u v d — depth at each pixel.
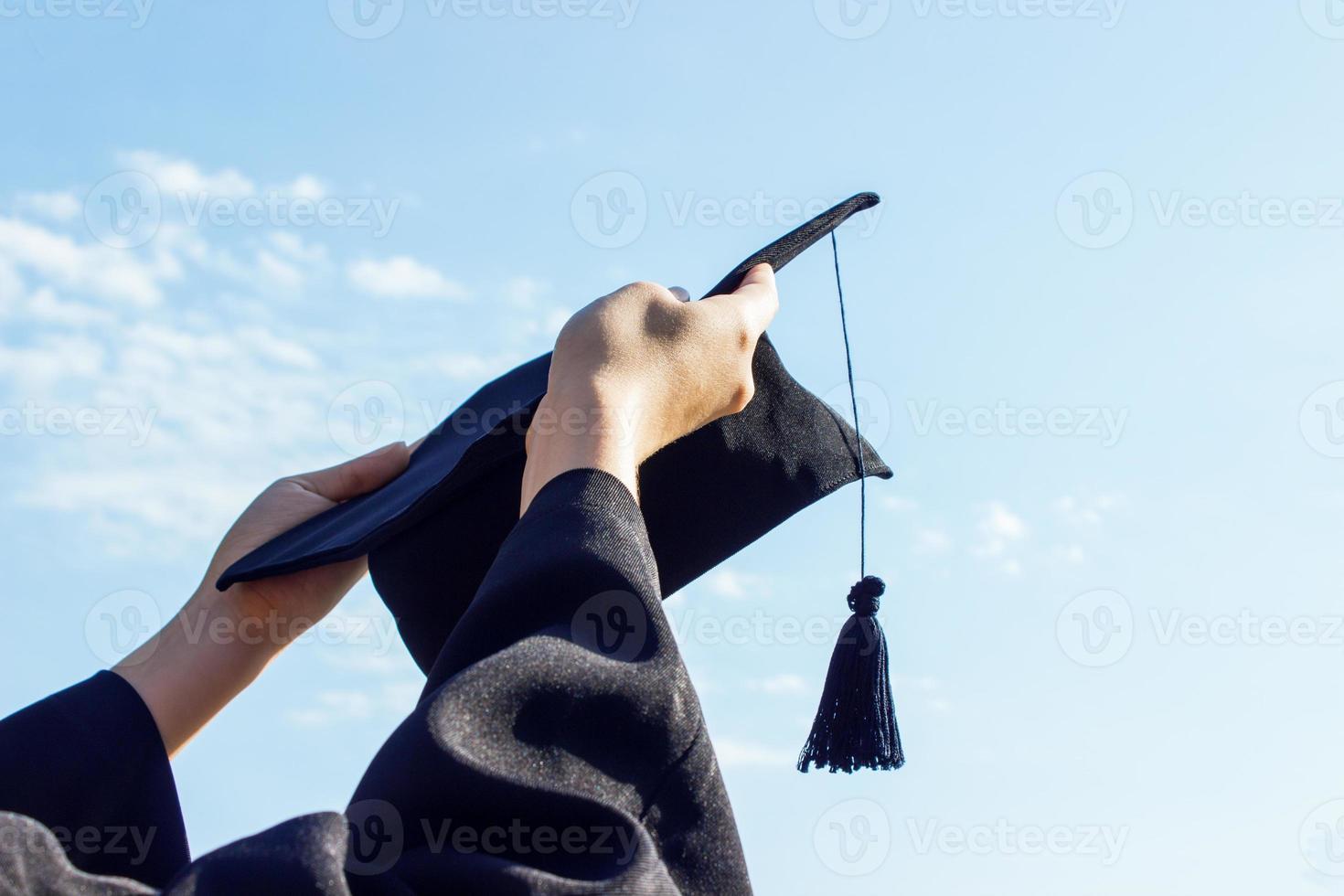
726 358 1.38
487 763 0.88
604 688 0.96
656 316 1.35
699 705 1.02
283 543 1.84
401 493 1.94
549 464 1.19
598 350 1.29
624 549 1.07
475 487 1.84
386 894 0.81
